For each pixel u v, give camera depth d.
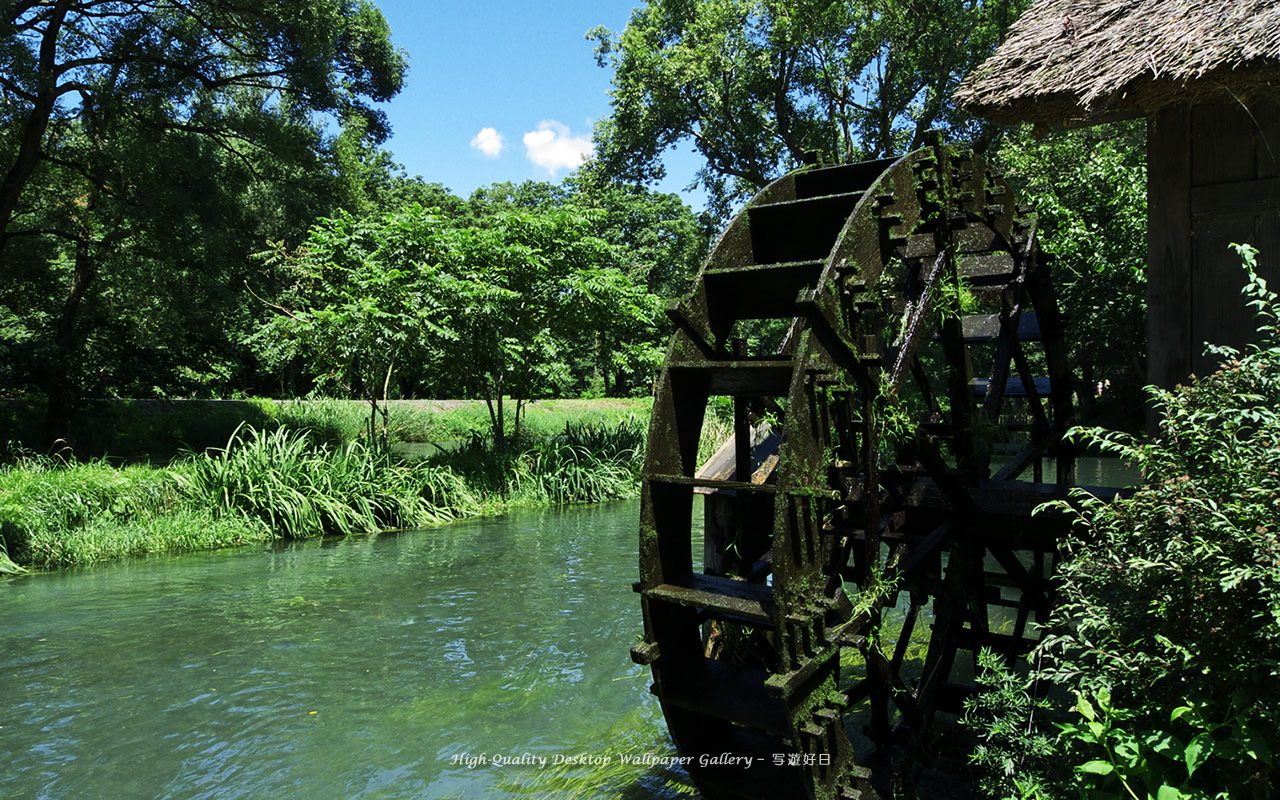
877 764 4.25
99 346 17.38
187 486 10.77
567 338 15.84
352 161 20.30
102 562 9.13
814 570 3.56
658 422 3.94
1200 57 3.66
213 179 16.36
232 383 30.39
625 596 7.60
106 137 15.85
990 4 21.70
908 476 4.85
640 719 4.87
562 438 15.79
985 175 5.15
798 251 4.78
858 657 5.83
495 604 7.32
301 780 4.14
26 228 18.28
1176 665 2.55
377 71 22.75
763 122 24.41
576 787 4.04
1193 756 2.31
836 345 3.78
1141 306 11.16
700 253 30.25
